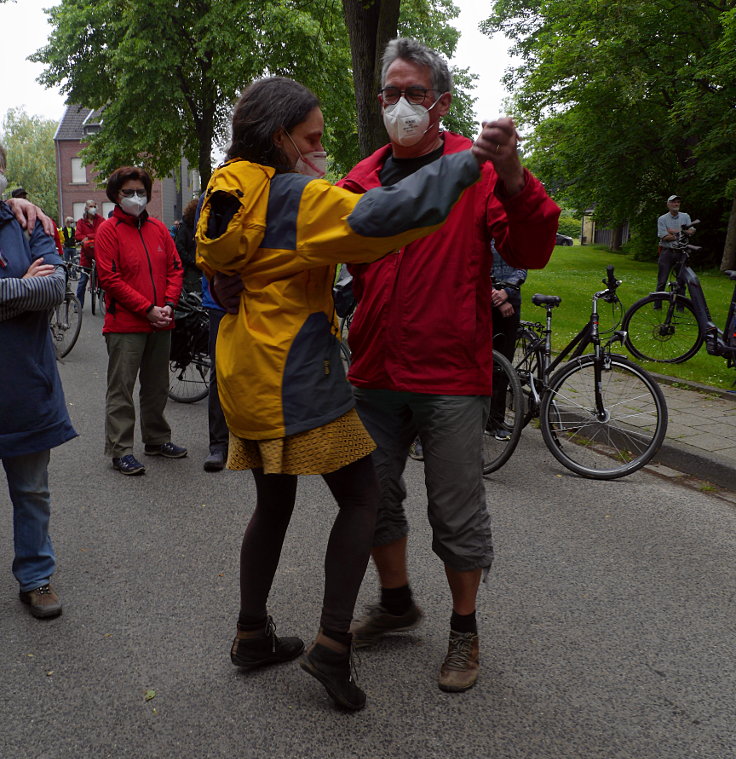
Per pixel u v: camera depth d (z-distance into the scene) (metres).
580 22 22.84
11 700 2.48
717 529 4.05
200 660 2.72
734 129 20.11
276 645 2.64
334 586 2.31
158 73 19.45
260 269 2.12
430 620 3.02
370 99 8.38
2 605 3.13
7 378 2.90
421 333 2.47
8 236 2.92
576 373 4.97
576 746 2.27
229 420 2.24
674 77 21.94
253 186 2.07
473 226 2.43
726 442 5.34
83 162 22.67
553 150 26.38
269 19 17.77
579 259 28.00
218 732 2.32
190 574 3.43
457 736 2.31
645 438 4.84
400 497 2.73
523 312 11.76
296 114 2.10
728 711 2.46
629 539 3.88
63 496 4.49
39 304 2.86
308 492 4.55
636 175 25.69
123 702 2.47
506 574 3.44
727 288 16.02
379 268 2.53
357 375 2.63
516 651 2.79
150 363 5.19
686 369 7.98
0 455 2.91
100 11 19.91
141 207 4.88
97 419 6.39
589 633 2.93
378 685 2.57
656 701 2.50
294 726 2.35
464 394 2.48
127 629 2.94
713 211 24.73
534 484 4.77
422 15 11.93
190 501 4.42
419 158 2.50
